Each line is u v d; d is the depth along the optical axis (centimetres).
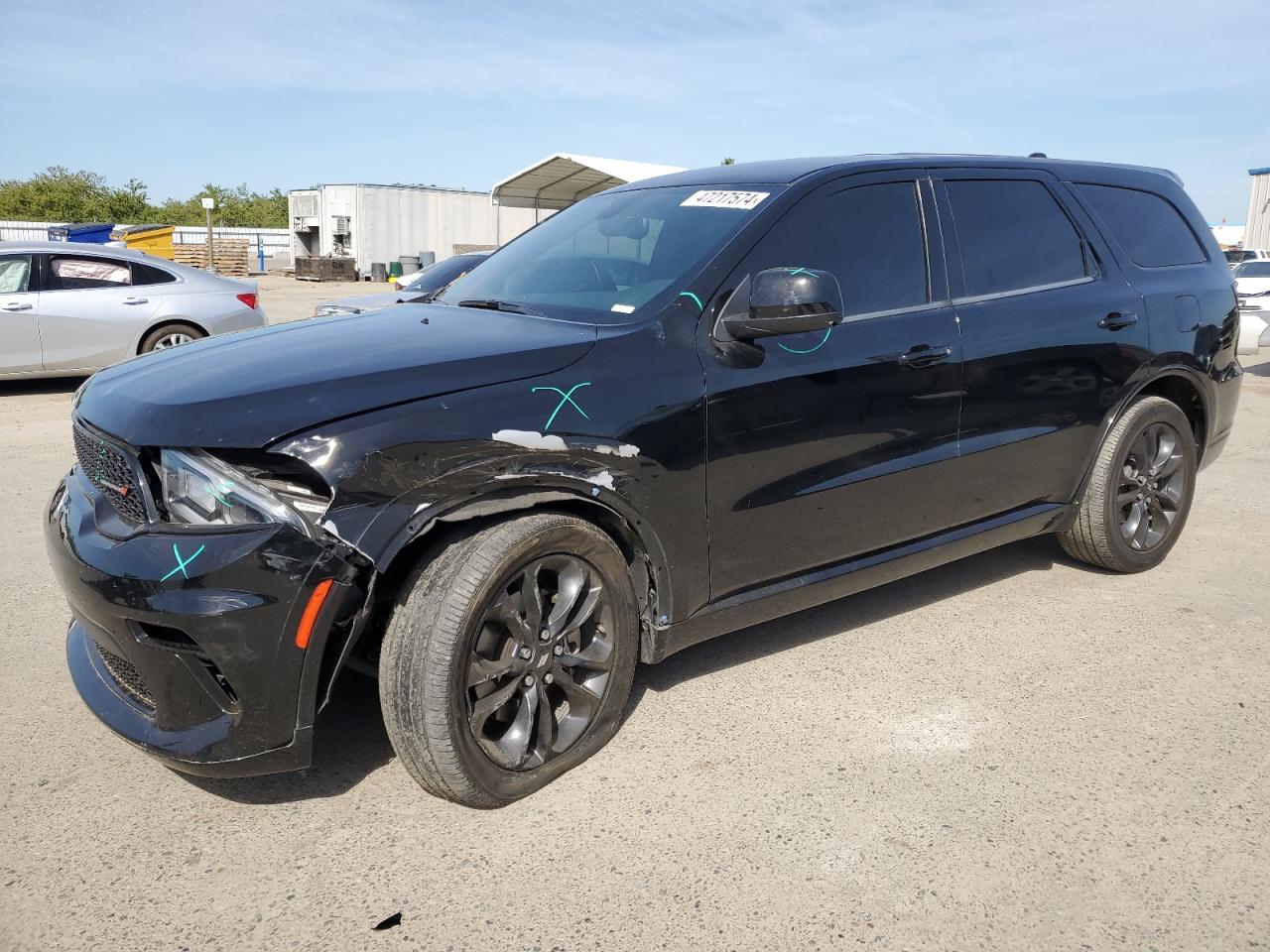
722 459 296
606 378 274
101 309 961
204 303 1011
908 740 305
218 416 238
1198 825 260
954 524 373
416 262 3569
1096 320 402
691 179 372
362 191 3584
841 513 331
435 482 243
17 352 930
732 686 341
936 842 253
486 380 258
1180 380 448
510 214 4016
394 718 250
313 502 236
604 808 268
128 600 232
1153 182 459
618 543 295
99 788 278
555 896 232
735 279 306
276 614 230
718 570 305
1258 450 748
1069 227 409
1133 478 437
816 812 266
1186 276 449
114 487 253
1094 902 230
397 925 222
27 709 324
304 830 258
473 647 254
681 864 244
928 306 350
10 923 223
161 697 242
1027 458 388
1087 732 310
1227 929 221
